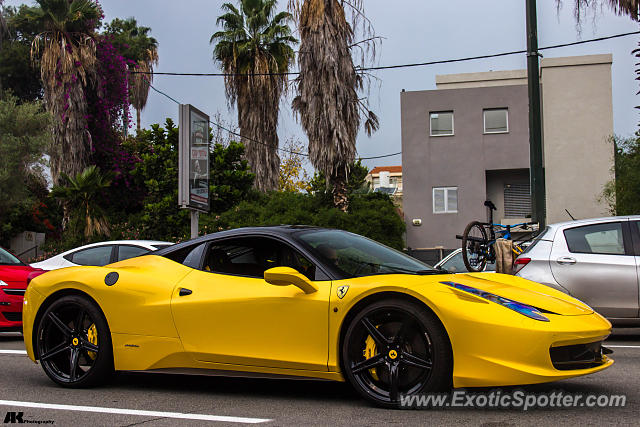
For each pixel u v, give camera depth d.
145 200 23.94
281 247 5.06
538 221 12.69
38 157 22.38
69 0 26.23
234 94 28.22
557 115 26.66
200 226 21.75
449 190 27.39
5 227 24.14
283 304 4.68
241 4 28.38
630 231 7.90
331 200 22.45
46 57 24.64
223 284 5.02
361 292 4.44
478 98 27.33
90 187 21.94
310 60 21.03
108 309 5.30
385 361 4.37
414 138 27.75
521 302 4.37
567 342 4.18
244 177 23.97
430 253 26.78
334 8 21.02
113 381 5.70
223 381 5.63
